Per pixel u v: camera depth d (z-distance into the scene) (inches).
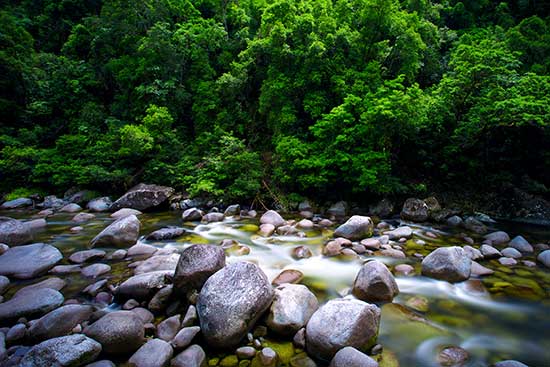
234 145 584.1
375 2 597.3
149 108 687.1
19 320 180.9
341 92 559.5
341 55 600.7
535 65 605.9
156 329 176.6
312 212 512.4
